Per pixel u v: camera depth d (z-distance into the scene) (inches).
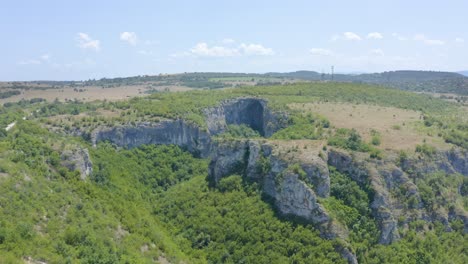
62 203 3634.4
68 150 4542.3
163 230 4709.6
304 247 4128.9
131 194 5118.1
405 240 4439.0
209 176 5748.0
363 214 4461.1
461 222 4756.4
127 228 4020.7
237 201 4940.9
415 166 5029.5
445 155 5369.1
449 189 5039.4
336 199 4566.9
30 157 4146.2
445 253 4407.0
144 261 3513.8
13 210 3157.0
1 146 4121.6
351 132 5748.0
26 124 5511.8
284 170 4680.1
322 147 5039.4
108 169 5467.5
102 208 4067.4
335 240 4124.0
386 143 5418.3
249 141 5383.9
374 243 4288.9
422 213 4690.0
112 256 3218.5
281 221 4473.4
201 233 4719.5
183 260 4055.1
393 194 4722.0
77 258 3048.7
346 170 4857.3
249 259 4215.1
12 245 2763.3
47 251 2910.9
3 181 3435.0
